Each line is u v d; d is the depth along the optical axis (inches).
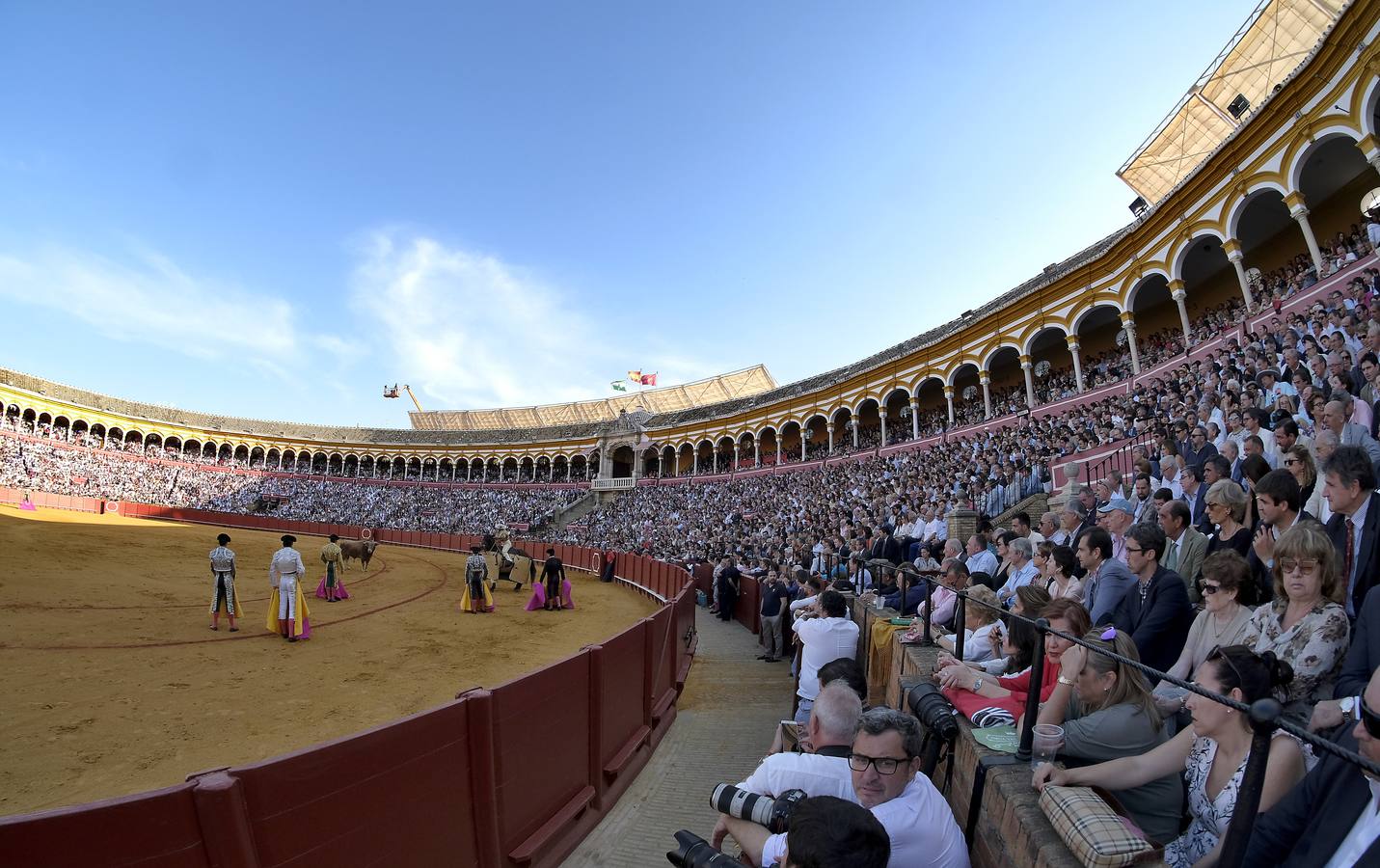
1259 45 818.8
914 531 636.7
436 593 888.9
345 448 3034.0
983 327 1242.6
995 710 141.1
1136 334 1122.7
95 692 356.8
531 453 2706.7
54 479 2150.6
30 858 99.1
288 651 486.0
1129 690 115.6
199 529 1791.3
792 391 1861.5
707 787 269.4
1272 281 868.6
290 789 129.1
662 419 2332.7
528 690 201.2
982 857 114.4
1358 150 768.9
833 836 72.8
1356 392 337.7
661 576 884.0
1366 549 152.7
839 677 169.8
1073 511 353.1
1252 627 136.1
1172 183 1010.1
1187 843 103.3
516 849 188.9
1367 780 75.5
